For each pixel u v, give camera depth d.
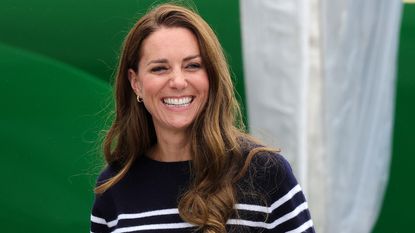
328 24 7.36
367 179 7.74
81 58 8.28
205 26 4.52
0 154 8.27
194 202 4.42
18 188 8.31
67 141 8.29
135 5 8.23
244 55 7.45
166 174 4.64
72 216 8.33
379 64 7.65
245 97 7.96
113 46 8.26
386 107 7.80
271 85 7.36
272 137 7.38
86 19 8.26
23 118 8.28
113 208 4.81
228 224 4.41
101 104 8.24
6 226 8.32
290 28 7.27
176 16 4.50
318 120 7.46
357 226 7.65
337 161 7.50
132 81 4.78
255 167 4.46
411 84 8.45
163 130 4.65
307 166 7.47
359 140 7.59
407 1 8.38
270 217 4.44
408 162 8.59
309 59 7.38
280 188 4.45
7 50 8.23
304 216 4.48
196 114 4.54
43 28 8.24
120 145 4.91
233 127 4.65
